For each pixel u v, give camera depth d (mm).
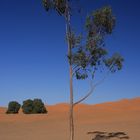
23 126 51938
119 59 28078
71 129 28125
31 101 82125
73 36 27953
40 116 66375
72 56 27844
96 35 27984
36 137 39719
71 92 28141
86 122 54500
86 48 28031
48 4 28094
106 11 27672
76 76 28000
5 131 46281
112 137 37656
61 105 114438
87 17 28031
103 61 28188
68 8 28203
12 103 84312
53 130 46406
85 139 37375
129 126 46812
